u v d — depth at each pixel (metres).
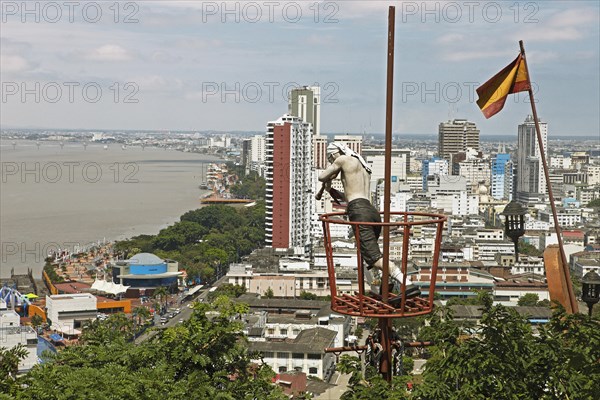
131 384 44.41
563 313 40.31
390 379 28.30
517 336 40.69
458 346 41.66
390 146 26.78
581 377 38.44
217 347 49.22
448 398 39.50
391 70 26.52
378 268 27.50
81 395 43.62
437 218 27.09
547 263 41.06
